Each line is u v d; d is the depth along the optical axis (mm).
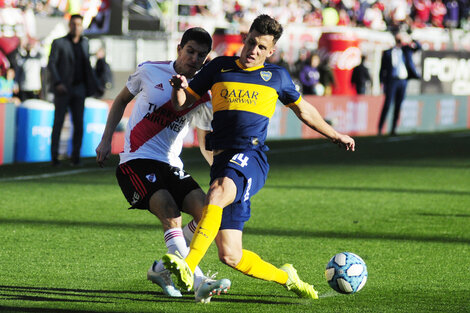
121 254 21922
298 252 22734
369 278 19484
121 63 70312
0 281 18281
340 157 52469
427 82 79812
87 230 25578
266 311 15977
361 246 23766
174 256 14422
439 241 24781
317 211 30672
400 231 26500
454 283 19016
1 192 33875
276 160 50156
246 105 16359
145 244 23469
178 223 16859
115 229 25859
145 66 17828
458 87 83250
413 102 76312
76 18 41000
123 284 18391
